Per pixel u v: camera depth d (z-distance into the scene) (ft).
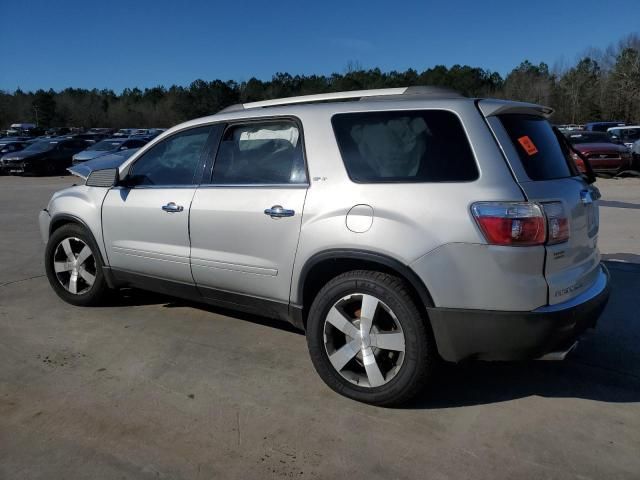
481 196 9.93
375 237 10.57
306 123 12.06
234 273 12.89
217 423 10.53
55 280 17.15
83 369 12.76
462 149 10.40
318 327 11.39
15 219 35.45
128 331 15.03
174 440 9.98
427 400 11.44
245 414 10.85
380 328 10.92
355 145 11.40
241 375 12.48
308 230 11.45
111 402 11.27
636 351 13.83
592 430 10.32
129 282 15.71
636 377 12.48
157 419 10.66
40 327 15.33
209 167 13.66
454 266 9.99
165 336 14.69
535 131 11.34
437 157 10.55
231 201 12.80
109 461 9.40
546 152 11.20
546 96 242.37
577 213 10.78
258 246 12.37
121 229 15.20
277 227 11.98
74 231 16.43
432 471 9.15
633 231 28.81
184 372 12.62
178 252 13.93
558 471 9.13
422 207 10.28
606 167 55.98
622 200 41.47
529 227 9.74
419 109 11.01
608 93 239.71
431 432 10.27
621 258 22.82
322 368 11.47
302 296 11.90
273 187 12.25
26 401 11.30
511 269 9.76
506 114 10.96
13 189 57.11
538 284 9.82
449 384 12.15
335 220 11.07
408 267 10.30
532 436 10.14
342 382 11.30
